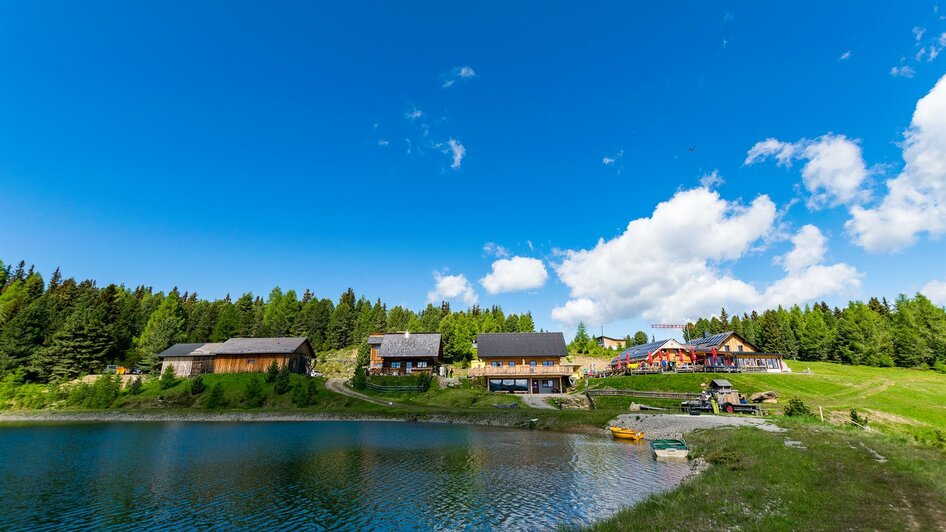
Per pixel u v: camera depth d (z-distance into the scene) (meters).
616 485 25.36
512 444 39.34
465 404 63.19
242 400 67.62
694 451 32.75
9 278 128.62
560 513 20.69
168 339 90.75
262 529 19.23
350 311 135.25
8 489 25.23
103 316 87.25
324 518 20.47
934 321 101.38
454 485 25.73
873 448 25.91
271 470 29.66
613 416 50.25
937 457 23.53
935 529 14.38
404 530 18.97
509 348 77.88
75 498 23.56
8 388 69.69
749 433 33.81
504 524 19.39
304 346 86.19
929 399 56.66
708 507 18.47
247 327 112.50
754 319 144.25
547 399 63.91
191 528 19.41
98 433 47.12
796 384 62.69
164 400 67.50
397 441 41.22
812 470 22.77
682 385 63.09
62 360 77.19
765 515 16.94
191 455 34.75
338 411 61.16
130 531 19.12
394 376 77.19
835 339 104.12
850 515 16.16
